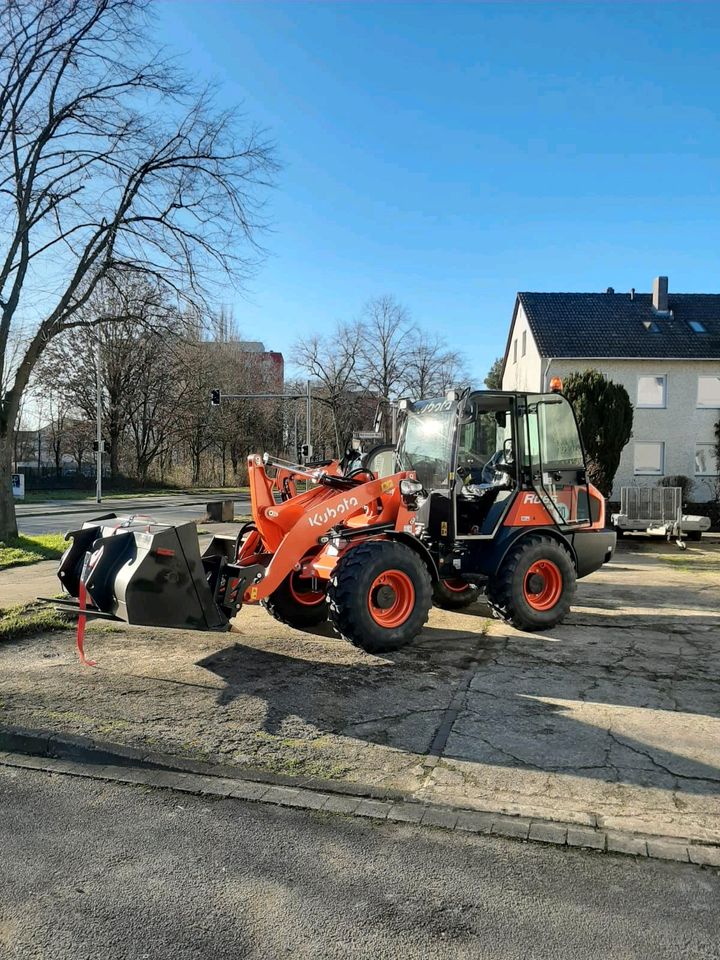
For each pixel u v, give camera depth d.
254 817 3.50
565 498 7.75
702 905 2.81
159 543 5.20
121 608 5.18
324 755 4.18
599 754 4.21
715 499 24.34
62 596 6.02
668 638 7.06
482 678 5.63
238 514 24.92
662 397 26.73
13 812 3.54
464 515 7.34
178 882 2.93
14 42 12.97
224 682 5.43
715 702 5.11
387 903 2.79
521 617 7.03
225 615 5.75
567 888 2.91
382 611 6.20
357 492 6.45
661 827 3.39
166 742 4.33
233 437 55.62
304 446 31.89
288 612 7.12
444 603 8.38
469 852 3.18
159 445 51.44
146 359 43.41
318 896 2.84
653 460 26.69
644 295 30.44
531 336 28.45
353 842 3.26
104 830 3.37
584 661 6.16
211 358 49.78
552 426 7.62
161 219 14.06
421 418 7.77
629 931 2.64
